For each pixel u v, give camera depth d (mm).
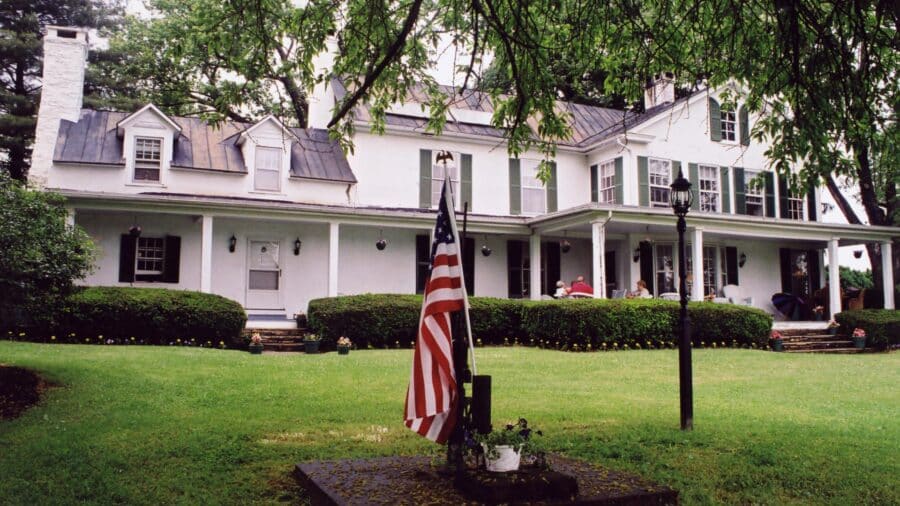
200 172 19828
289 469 6398
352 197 21359
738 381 12688
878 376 13703
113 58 31391
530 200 23547
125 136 19219
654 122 23094
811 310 25172
